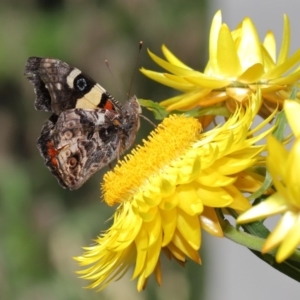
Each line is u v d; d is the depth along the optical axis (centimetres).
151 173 57
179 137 57
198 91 58
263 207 52
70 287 81
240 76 57
